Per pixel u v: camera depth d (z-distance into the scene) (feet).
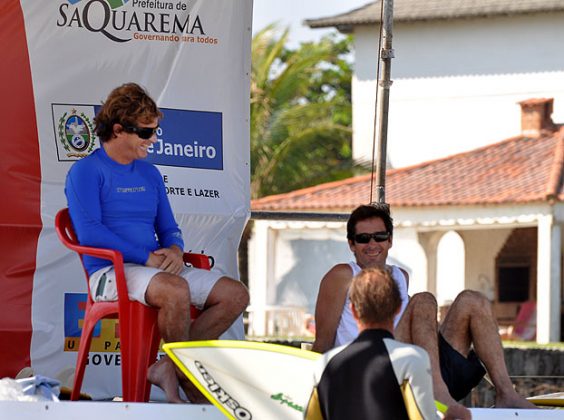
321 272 86.79
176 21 26.27
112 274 19.88
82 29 25.55
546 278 78.64
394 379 15.11
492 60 101.60
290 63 109.50
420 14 101.40
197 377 18.20
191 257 21.66
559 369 52.01
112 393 24.73
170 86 26.23
